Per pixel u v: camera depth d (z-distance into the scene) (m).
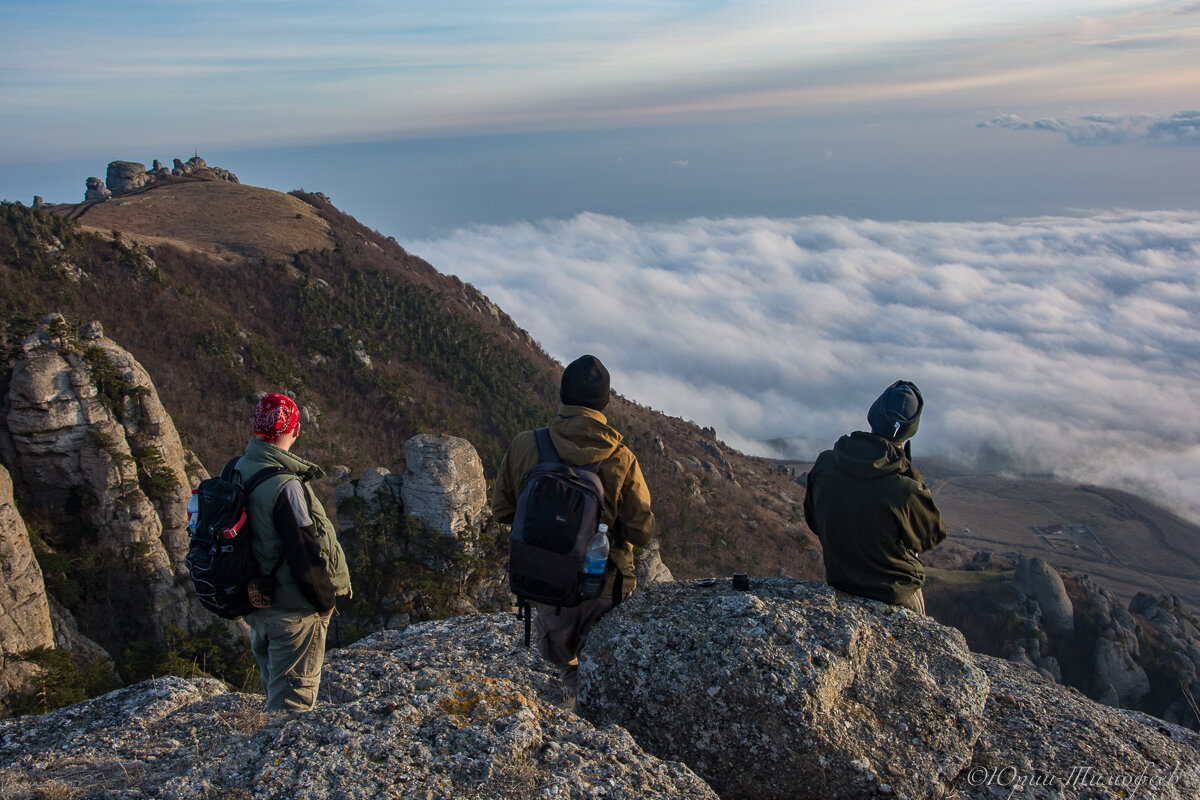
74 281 79.50
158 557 33.75
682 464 119.75
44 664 22.06
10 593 22.86
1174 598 108.69
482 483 42.66
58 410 32.41
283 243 121.75
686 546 89.56
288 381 84.69
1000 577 107.94
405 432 89.62
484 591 41.12
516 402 107.19
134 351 76.44
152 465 35.16
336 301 108.88
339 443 81.25
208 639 32.25
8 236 80.00
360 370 96.56
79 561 31.86
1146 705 91.62
